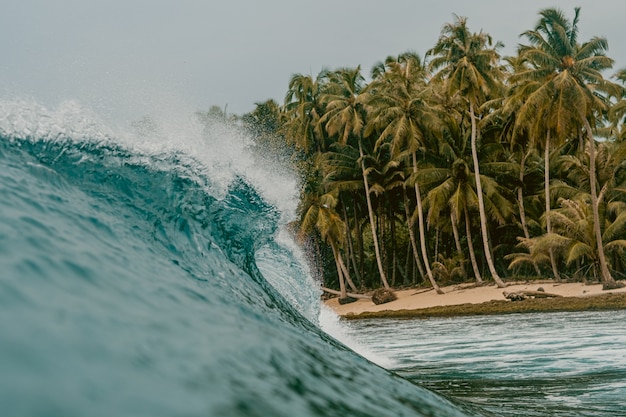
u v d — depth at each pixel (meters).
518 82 32.41
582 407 7.05
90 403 2.18
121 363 2.55
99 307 3.02
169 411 2.32
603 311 24.59
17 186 4.51
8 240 3.40
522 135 34.97
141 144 6.00
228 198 6.70
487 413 5.71
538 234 37.53
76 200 4.90
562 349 13.30
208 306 4.03
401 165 40.53
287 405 2.87
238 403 2.64
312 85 43.38
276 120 45.59
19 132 5.23
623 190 32.72
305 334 5.13
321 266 42.78
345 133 39.09
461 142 36.88
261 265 10.80
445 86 34.88
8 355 2.26
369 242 49.78
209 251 5.78
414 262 43.06
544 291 30.25
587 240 30.48
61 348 2.46
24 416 1.97
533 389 8.54
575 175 35.66
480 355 13.20
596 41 29.34
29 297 2.79
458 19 32.56
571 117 30.02
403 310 31.48
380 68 44.22
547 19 29.92
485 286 34.72
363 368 4.93
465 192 34.16
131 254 4.43
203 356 3.02
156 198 5.59
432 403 4.72
